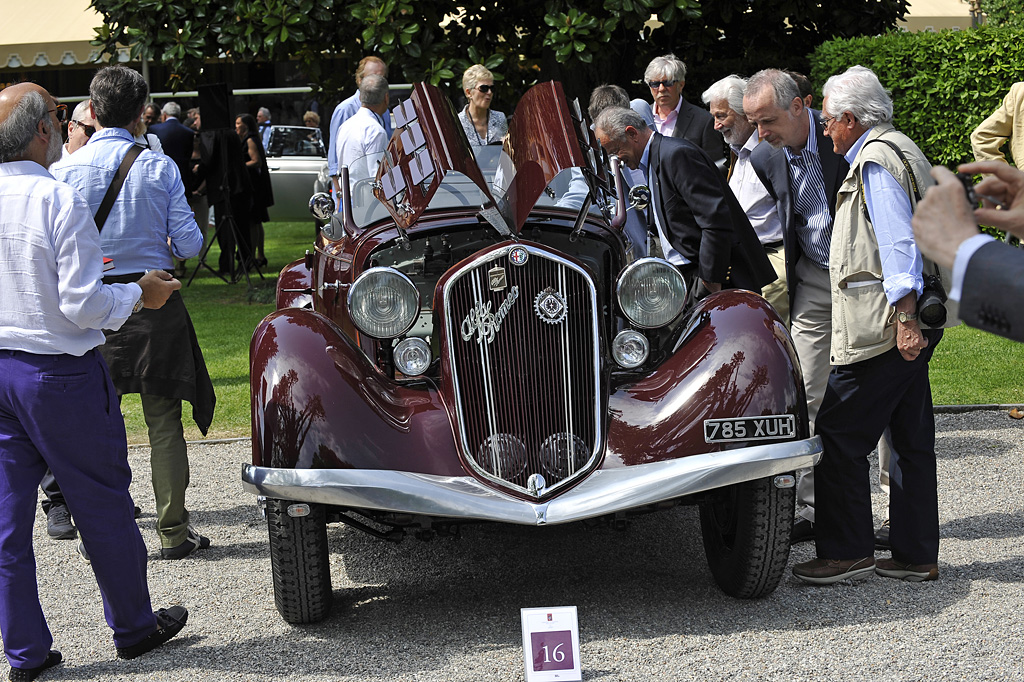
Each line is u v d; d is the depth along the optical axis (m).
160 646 3.70
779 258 5.31
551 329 3.78
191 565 4.55
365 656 3.54
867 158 3.76
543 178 3.98
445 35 10.85
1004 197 1.82
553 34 9.63
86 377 3.38
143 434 6.73
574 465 3.69
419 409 3.80
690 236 4.76
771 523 3.68
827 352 4.66
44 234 3.25
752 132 5.36
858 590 3.97
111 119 4.44
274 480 3.50
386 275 3.83
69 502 3.42
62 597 4.25
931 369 7.28
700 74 11.91
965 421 6.22
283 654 3.58
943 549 4.38
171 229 4.55
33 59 13.33
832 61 9.74
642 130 4.93
